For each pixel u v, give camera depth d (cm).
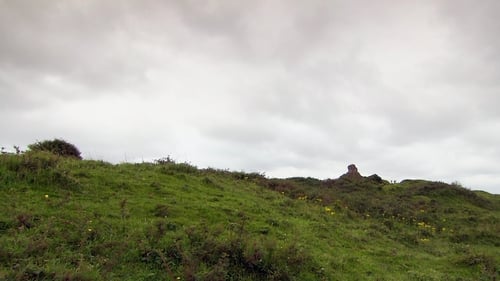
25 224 1027
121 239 1053
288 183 2534
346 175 3725
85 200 1285
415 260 1531
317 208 2020
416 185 3459
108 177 1568
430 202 2948
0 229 992
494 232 2253
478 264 1538
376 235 1794
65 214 1132
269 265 1094
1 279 779
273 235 1383
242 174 2453
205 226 1245
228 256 1073
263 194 2019
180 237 1126
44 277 827
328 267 1216
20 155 1448
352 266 1300
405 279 1281
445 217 2570
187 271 936
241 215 1501
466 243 2056
